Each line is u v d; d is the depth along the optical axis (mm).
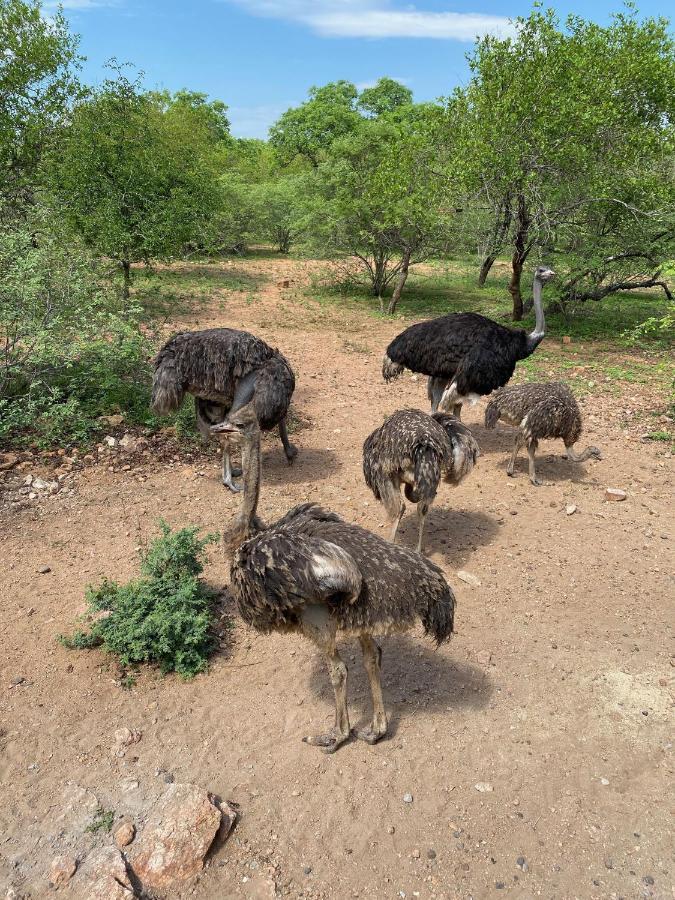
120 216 13523
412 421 5340
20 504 6359
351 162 18516
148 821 3377
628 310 17375
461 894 3117
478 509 6652
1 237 8156
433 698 4262
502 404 7090
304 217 20109
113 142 13719
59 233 9898
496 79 13031
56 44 15242
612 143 12859
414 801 3568
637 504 6762
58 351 7742
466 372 7441
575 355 12758
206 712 4141
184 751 3859
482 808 3529
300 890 3135
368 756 3842
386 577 3598
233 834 3389
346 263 22672
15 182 14938
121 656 4457
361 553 3658
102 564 5508
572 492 7008
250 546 3629
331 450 7980
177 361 6402
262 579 3506
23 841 3320
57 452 7305
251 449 3891
